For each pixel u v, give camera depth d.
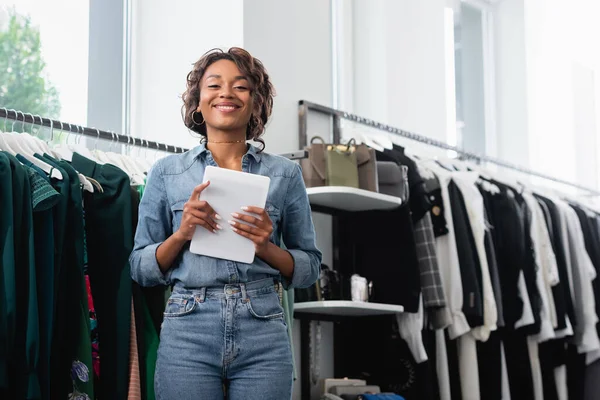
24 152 2.43
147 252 2.05
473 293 3.71
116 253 2.44
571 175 5.79
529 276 4.16
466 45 5.62
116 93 3.64
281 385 2.00
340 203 3.50
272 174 2.15
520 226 4.14
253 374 1.99
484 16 5.82
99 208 2.46
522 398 4.04
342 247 3.74
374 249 3.66
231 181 2.00
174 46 3.66
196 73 2.21
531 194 4.41
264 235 2.01
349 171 3.34
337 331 3.77
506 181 4.41
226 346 1.97
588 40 5.90
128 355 2.41
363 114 4.54
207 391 1.97
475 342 3.83
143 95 3.69
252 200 2.01
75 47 3.51
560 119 5.79
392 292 3.57
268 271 2.06
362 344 3.72
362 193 3.29
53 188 2.24
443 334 3.70
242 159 2.13
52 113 3.39
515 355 4.05
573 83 5.88
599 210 5.52
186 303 2.00
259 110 2.24
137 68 3.70
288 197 2.17
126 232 2.46
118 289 2.42
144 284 2.11
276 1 3.74
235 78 2.14
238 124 2.13
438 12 4.89
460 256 3.77
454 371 3.80
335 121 3.92
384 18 4.54
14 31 3.30
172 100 3.62
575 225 4.68
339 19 4.52
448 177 3.86
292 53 3.81
